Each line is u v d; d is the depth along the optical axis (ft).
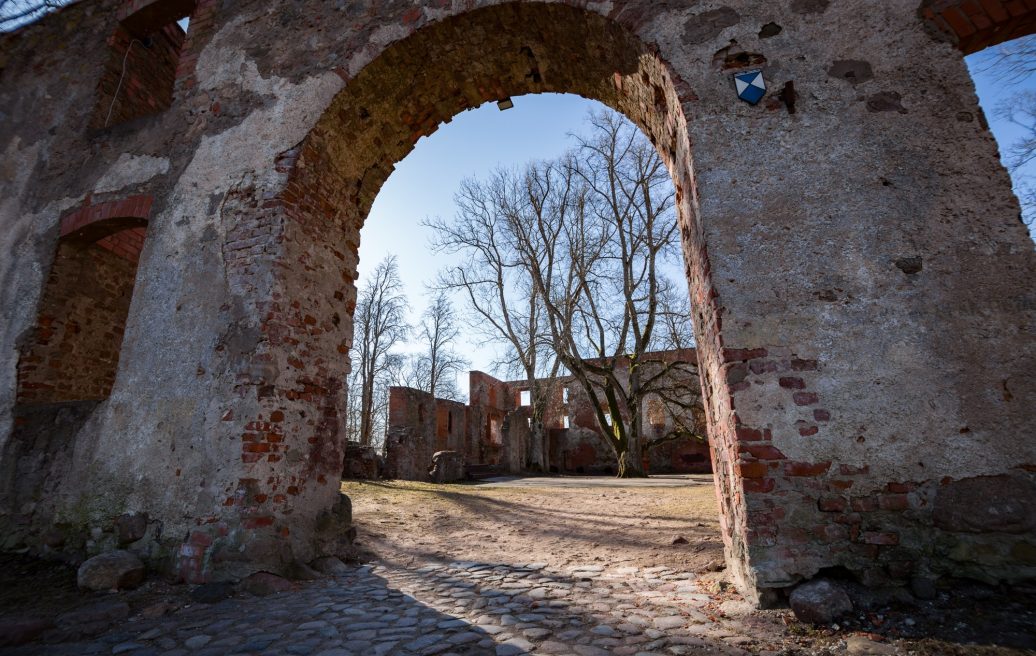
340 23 16.24
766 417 9.71
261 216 14.66
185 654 8.14
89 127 19.30
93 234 18.04
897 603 8.46
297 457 13.82
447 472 50.01
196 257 15.08
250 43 17.12
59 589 11.98
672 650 7.71
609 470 82.58
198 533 12.46
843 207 10.49
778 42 11.82
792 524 9.19
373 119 16.76
